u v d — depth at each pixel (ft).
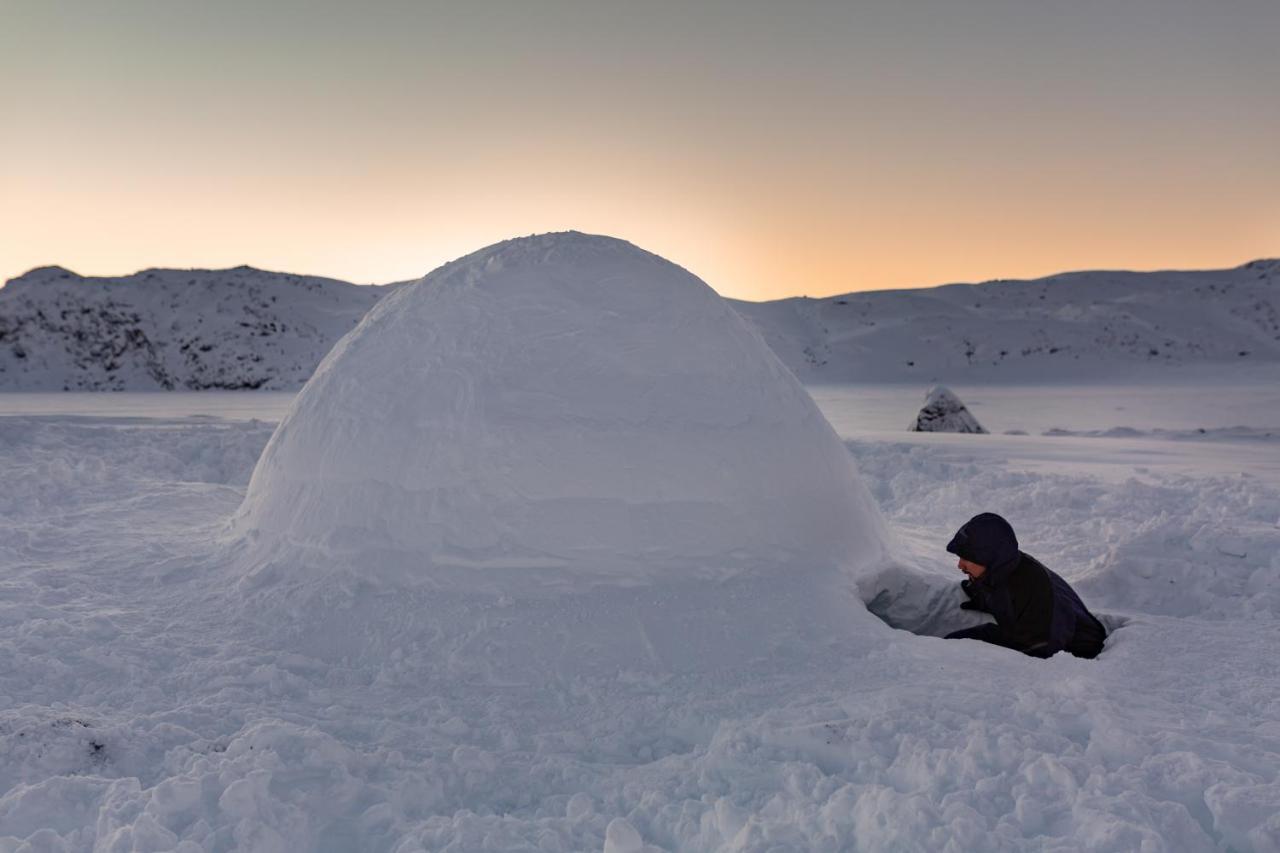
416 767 10.38
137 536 19.80
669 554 15.06
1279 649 14.32
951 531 25.32
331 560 15.57
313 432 17.02
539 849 8.79
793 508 16.38
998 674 13.03
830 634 14.29
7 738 10.14
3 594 15.67
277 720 11.41
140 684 12.50
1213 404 127.13
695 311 17.66
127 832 8.34
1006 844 8.32
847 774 10.00
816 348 294.25
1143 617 16.08
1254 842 8.49
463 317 17.08
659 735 11.69
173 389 208.54
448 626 14.06
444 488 15.28
